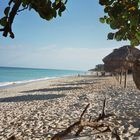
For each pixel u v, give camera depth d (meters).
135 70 8.13
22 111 16.89
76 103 18.72
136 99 18.58
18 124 12.73
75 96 23.69
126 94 21.94
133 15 2.18
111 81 41.81
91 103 18.11
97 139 8.74
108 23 2.49
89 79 57.31
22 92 32.84
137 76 8.06
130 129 9.88
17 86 46.47
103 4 2.13
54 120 13.08
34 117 14.34
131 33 2.47
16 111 17.03
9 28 1.75
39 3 1.89
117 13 2.11
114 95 21.86
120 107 15.53
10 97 27.23
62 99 22.25
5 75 117.62
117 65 31.02
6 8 1.73
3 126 12.39
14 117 14.70
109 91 25.08
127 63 29.64
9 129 11.70
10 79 85.56
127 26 2.41
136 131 9.64
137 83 8.32
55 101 21.12
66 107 17.34
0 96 28.78
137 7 2.14
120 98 19.75
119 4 2.10
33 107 18.64
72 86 38.19
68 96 24.36
